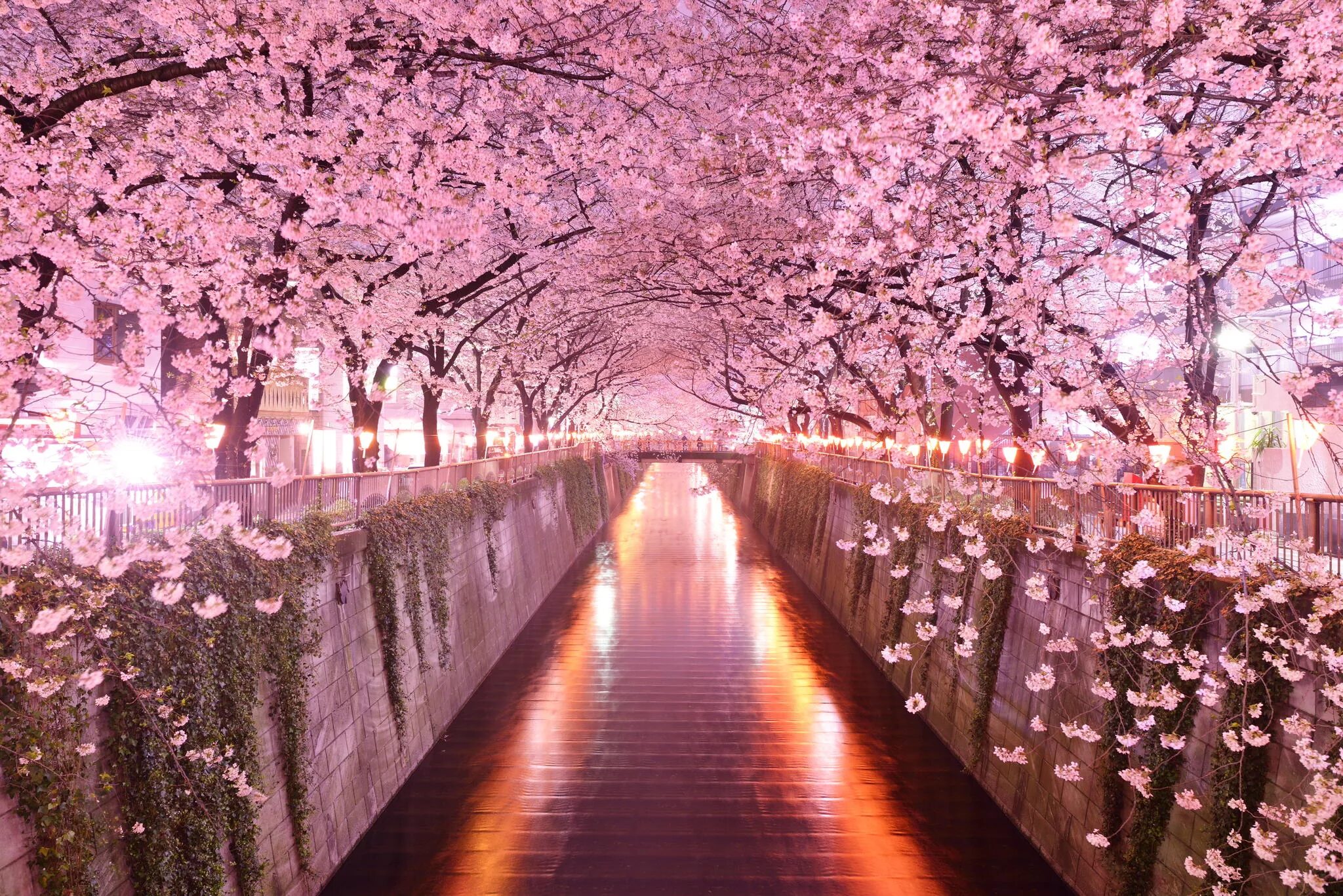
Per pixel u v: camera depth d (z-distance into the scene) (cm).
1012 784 1114
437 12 793
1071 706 955
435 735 1386
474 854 1029
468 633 1662
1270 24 558
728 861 1017
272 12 743
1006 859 1022
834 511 2561
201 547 723
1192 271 650
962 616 1341
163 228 706
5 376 517
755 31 1003
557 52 859
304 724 887
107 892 591
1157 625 766
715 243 1188
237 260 660
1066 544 949
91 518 609
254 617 788
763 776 1265
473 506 1773
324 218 717
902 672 1659
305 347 1441
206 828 671
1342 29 503
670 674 1800
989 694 1208
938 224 951
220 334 920
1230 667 625
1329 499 606
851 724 1490
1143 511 811
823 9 972
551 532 2920
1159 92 599
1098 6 555
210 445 700
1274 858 569
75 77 777
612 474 5509
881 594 1859
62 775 543
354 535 1097
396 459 2336
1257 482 1192
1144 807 770
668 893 948
